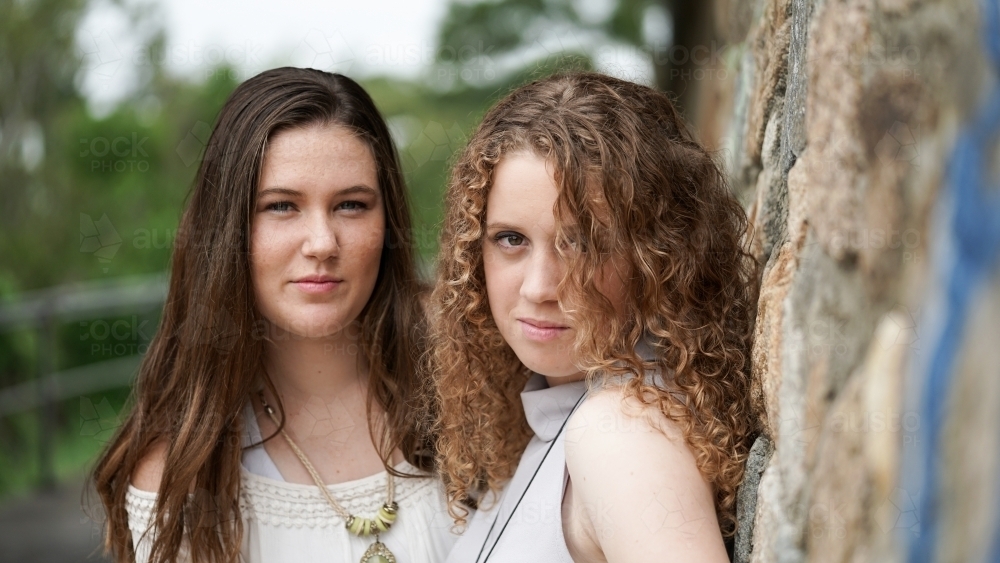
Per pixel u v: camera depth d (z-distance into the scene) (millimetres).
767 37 1375
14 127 6621
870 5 803
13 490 4332
